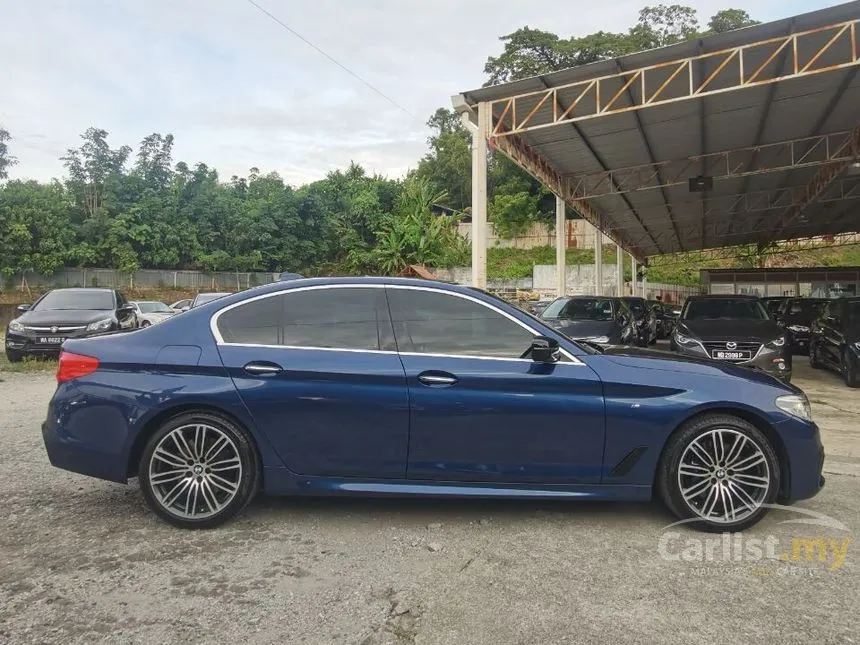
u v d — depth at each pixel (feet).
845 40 32.60
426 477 12.01
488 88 37.83
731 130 48.24
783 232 104.17
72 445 11.97
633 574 10.21
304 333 12.37
